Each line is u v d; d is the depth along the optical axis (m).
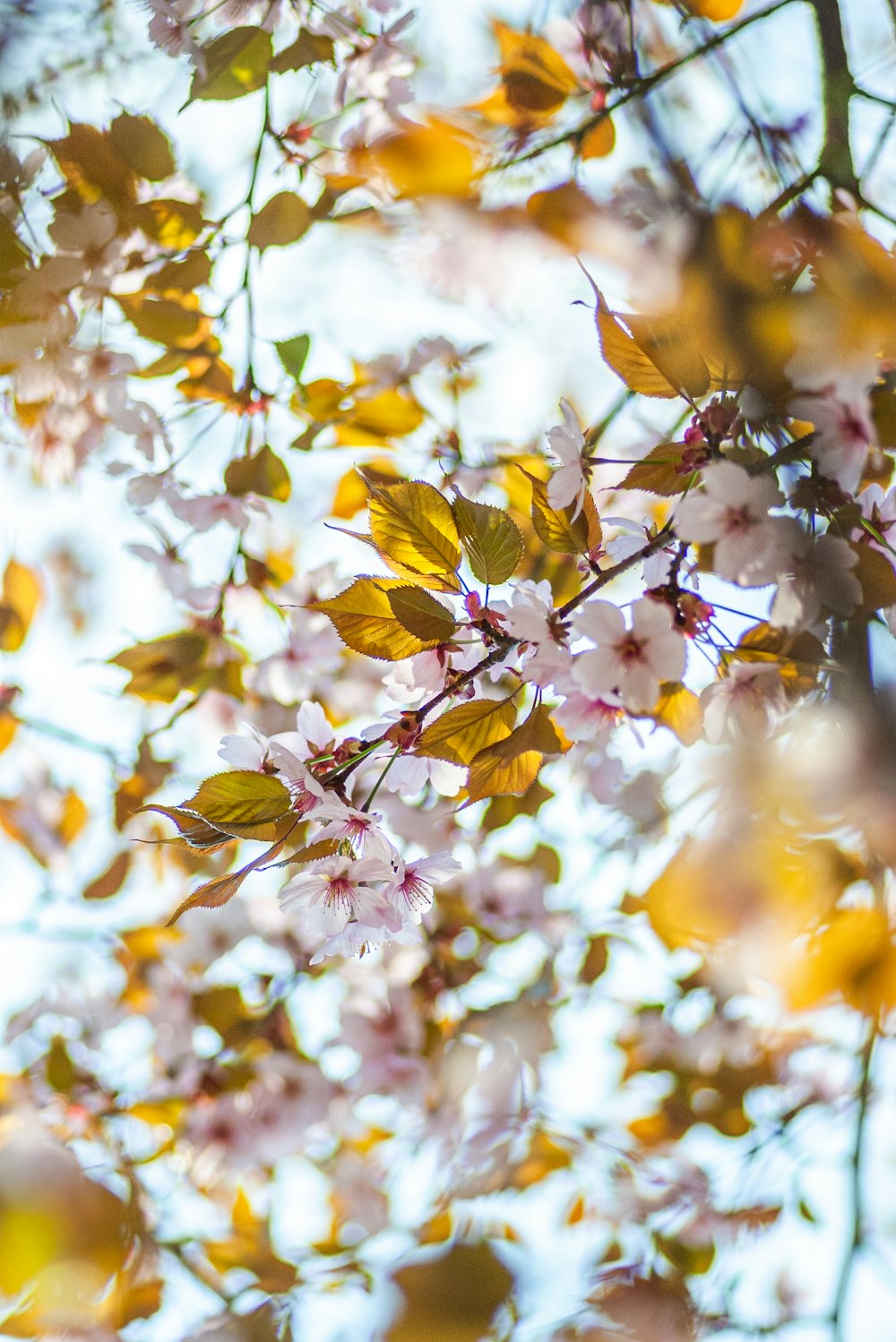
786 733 1.49
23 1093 2.03
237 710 1.92
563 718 1.50
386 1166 2.25
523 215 1.58
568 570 1.56
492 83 1.61
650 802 1.79
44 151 1.64
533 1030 2.16
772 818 1.51
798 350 1.44
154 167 1.64
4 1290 1.79
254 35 1.63
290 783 1.49
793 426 1.48
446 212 1.60
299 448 1.77
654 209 1.47
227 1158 2.11
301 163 1.67
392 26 1.64
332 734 1.53
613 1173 2.14
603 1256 2.02
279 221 1.65
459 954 2.22
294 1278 1.84
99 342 1.70
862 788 1.48
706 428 1.49
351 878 1.50
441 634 1.49
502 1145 2.13
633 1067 2.28
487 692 1.55
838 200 1.50
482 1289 1.79
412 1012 2.17
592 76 1.61
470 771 1.50
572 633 1.49
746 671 1.48
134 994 2.17
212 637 1.82
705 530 1.46
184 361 1.71
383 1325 1.77
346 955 1.52
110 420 1.74
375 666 2.00
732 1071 2.16
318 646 1.86
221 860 2.05
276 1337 1.80
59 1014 2.11
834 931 1.52
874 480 1.51
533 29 1.61
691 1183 2.14
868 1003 1.53
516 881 2.17
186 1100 2.13
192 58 1.63
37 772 2.10
